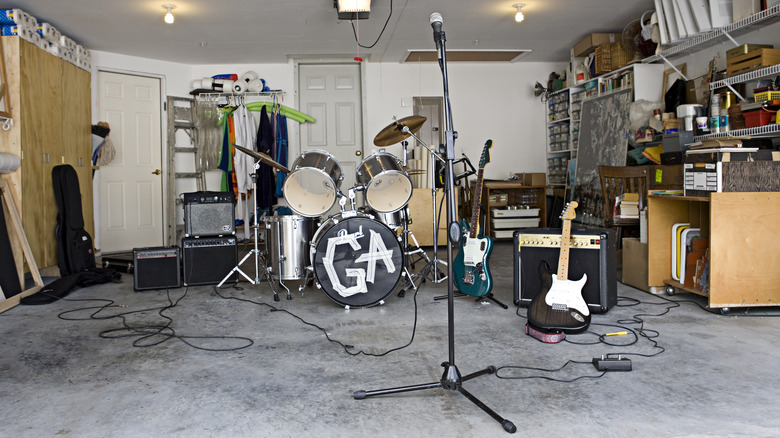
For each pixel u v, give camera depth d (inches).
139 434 70.2
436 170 253.6
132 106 257.1
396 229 162.4
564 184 275.4
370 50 260.5
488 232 264.7
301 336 114.1
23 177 168.4
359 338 111.7
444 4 195.3
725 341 103.8
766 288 122.3
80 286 170.7
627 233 190.9
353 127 284.5
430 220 251.4
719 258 121.7
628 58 219.6
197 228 172.6
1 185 156.3
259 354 102.3
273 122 271.1
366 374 90.6
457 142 292.8
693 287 135.6
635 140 204.5
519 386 83.7
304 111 282.0
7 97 166.6
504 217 263.0
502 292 154.0
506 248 247.6
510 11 205.8
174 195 268.5
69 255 180.4
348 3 187.2
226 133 266.2
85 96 216.1
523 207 264.1
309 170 142.0
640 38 209.3
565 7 201.8
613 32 237.6
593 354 98.0
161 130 266.8
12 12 168.4
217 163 272.5
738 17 163.2
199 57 263.7
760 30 164.6
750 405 75.4
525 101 296.0
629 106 209.9
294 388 84.9
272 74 280.2
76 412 77.2
